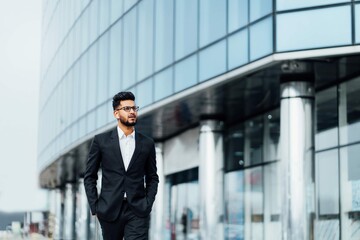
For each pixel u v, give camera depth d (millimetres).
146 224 6719
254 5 16203
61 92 39219
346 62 15750
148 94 23062
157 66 22312
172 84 21016
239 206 24719
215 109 22547
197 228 26266
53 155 41406
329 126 19359
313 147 16609
